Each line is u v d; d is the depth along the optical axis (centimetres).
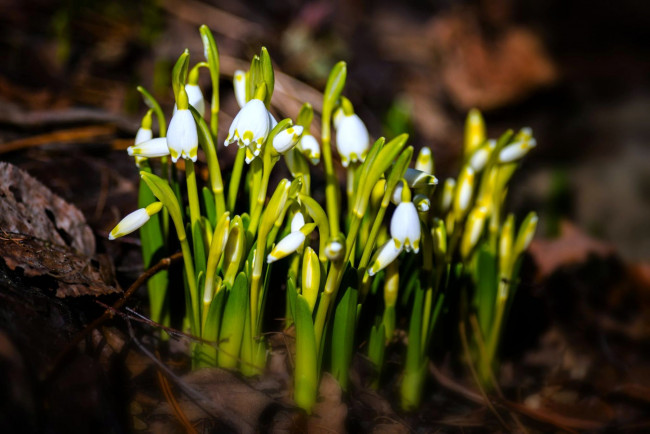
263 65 42
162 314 49
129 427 43
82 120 63
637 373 58
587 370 57
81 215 52
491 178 50
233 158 61
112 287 48
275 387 46
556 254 68
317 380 46
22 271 45
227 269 45
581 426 53
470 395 52
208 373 46
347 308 45
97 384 42
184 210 50
